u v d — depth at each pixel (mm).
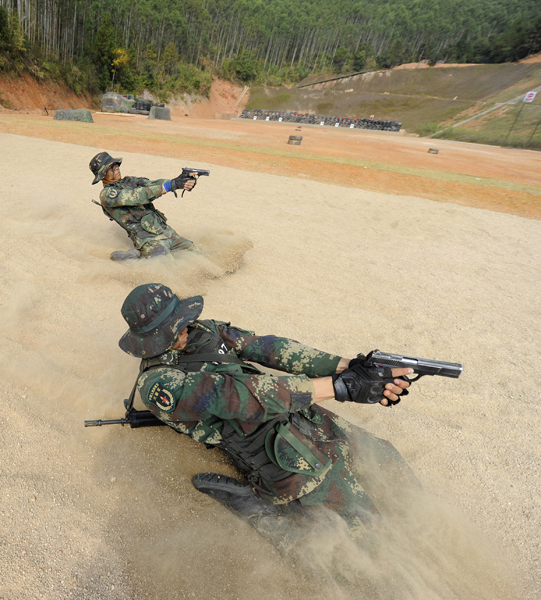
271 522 2189
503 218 11250
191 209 8594
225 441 2066
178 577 2029
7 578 1907
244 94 110500
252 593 1985
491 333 4816
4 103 43406
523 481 2824
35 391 3092
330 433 2271
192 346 2105
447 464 2896
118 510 2332
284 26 130125
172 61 92875
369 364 1998
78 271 5020
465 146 51562
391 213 10359
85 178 9984
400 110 92250
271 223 8258
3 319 3910
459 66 102375
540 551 2352
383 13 147250
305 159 18547
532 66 91125
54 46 65875
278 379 1948
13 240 5707
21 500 2293
